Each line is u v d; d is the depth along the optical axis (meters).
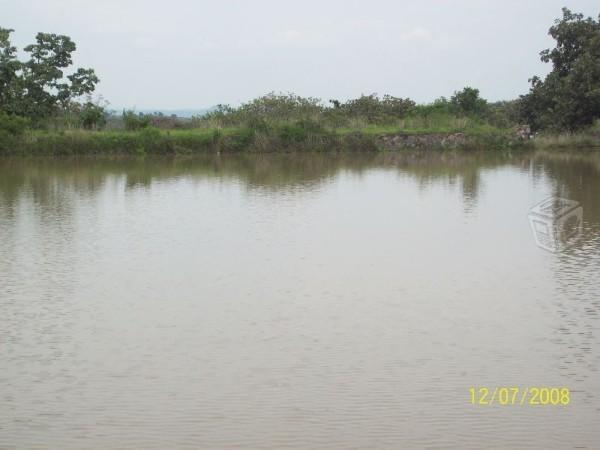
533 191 24.86
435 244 16.59
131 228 18.39
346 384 9.16
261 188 25.83
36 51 40.25
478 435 7.93
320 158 38.34
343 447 7.70
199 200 22.97
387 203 22.48
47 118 40.16
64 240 17.02
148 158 37.59
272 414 8.40
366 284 13.39
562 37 44.72
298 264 14.84
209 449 7.66
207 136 39.84
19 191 25.05
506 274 14.00
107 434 7.96
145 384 9.19
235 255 15.55
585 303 12.16
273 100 44.94
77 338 10.70
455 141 43.34
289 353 10.15
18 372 9.54
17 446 7.72
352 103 48.34
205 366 9.72
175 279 13.75
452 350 10.23
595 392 8.92
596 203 21.89
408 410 8.48
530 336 10.72
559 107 43.47
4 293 12.80
